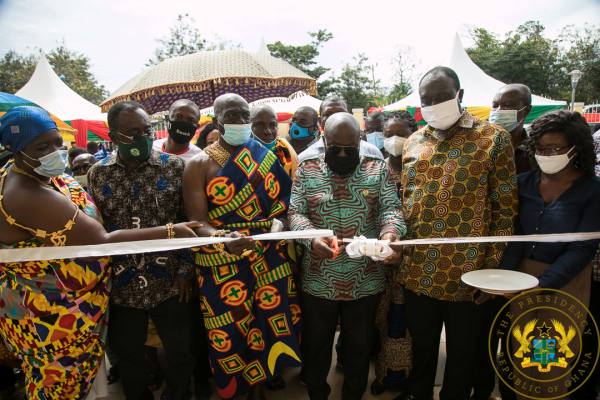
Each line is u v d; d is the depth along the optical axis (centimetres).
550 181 215
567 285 210
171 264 238
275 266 251
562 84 2291
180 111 302
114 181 231
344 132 213
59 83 1221
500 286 193
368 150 250
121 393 288
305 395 280
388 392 278
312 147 257
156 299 234
